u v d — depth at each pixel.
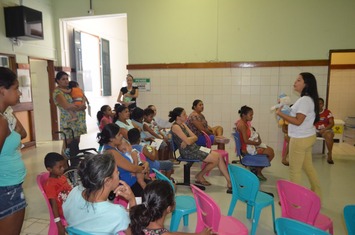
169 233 1.29
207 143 3.97
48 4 5.98
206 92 5.62
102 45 7.67
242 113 3.62
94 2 5.88
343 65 6.79
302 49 5.12
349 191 3.32
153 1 5.61
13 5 5.08
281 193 1.91
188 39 5.56
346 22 4.90
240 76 5.42
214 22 5.41
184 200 2.29
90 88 7.22
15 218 1.46
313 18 5.01
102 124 4.01
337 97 6.92
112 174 1.27
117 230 1.22
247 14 5.25
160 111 5.88
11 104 1.43
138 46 5.81
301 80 2.63
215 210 1.53
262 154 3.62
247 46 5.33
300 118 2.56
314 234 1.09
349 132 6.79
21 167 1.47
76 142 3.69
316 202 1.71
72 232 1.24
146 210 1.28
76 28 6.64
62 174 2.20
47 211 2.80
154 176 2.71
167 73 5.74
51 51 6.12
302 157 2.68
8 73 1.39
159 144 3.62
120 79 8.84
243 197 2.26
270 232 2.40
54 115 6.33
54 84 6.21
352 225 1.29
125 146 2.44
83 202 1.25
